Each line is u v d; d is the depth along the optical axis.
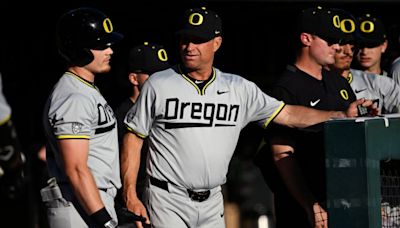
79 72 17.12
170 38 32.75
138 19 32.53
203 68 18.22
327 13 19.31
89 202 16.28
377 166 16.42
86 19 17.05
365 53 24.22
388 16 34.12
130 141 18.52
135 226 19.19
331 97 19.50
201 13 18.17
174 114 18.17
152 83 18.30
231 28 34.03
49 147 17.23
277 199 19.58
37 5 31.58
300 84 19.30
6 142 13.55
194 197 18.38
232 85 18.55
